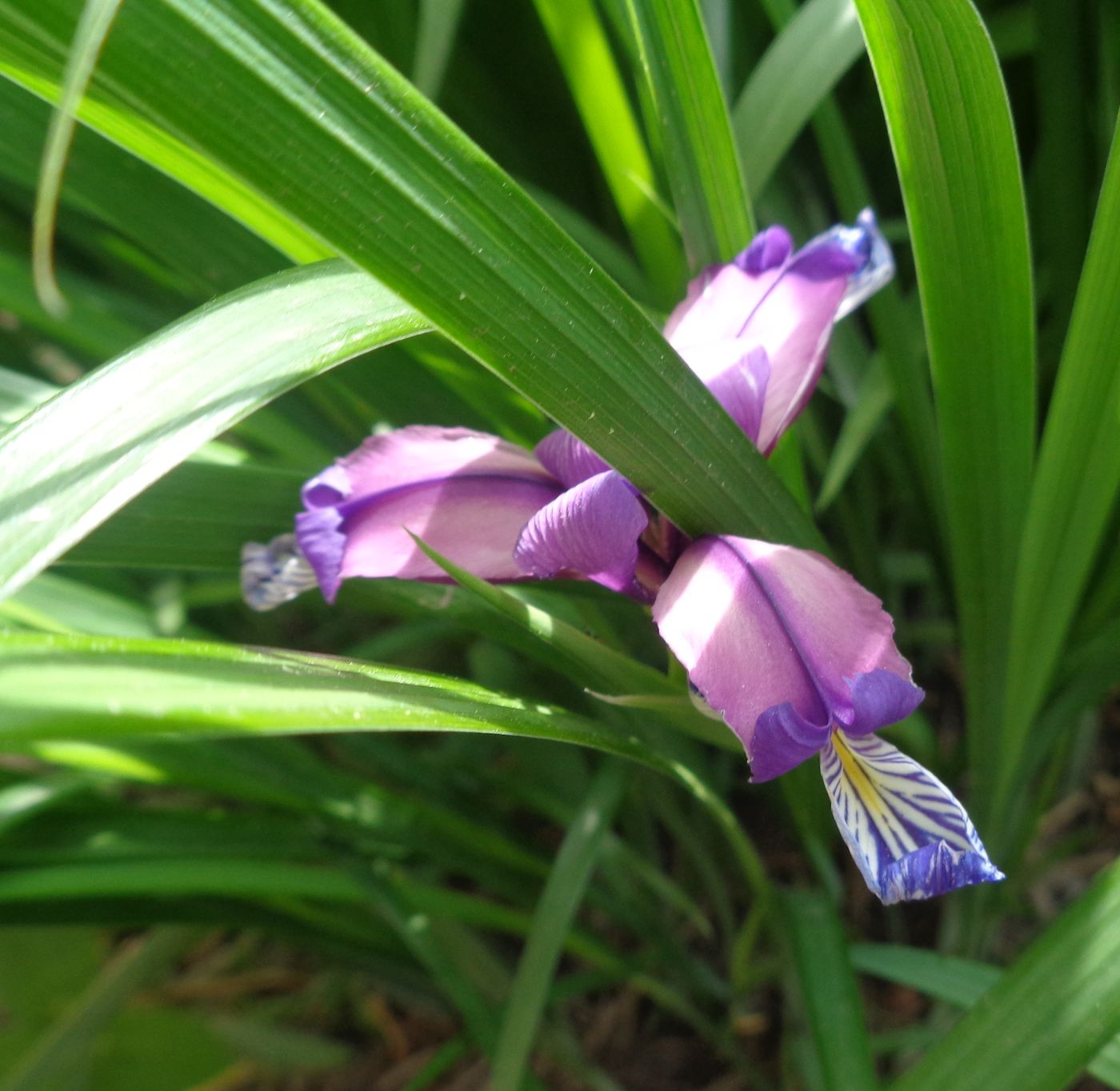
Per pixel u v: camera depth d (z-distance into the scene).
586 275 0.08
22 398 0.13
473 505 0.10
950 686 0.21
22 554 0.07
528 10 0.18
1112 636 0.14
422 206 0.07
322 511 0.10
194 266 0.14
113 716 0.06
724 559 0.09
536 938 0.14
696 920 0.17
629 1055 0.19
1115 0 0.15
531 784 0.19
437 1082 0.20
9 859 0.16
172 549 0.12
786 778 0.14
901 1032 0.16
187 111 0.07
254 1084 0.20
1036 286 0.18
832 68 0.13
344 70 0.07
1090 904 0.10
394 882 0.16
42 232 0.06
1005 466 0.12
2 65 0.07
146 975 0.18
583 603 0.14
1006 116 0.09
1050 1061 0.09
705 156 0.12
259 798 0.16
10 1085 0.17
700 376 0.10
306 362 0.08
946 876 0.08
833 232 0.12
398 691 0.08
